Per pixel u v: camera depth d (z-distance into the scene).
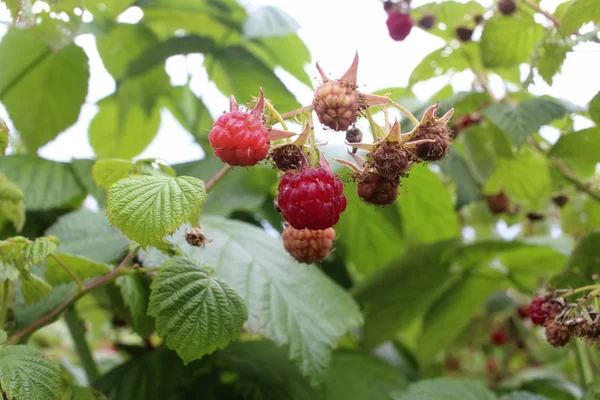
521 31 0.35
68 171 0.36
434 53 0.41
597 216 0.41
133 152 0.51
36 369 0.20
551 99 0.34
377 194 0.21
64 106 0.40
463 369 0.63
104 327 0.59
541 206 0.44
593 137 0.32
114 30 0.41
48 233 0.30
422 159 0.21
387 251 0.43
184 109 0.45
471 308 0.44
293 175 0.21
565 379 0.47
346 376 0.33
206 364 0.33
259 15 0.37
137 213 0.20
